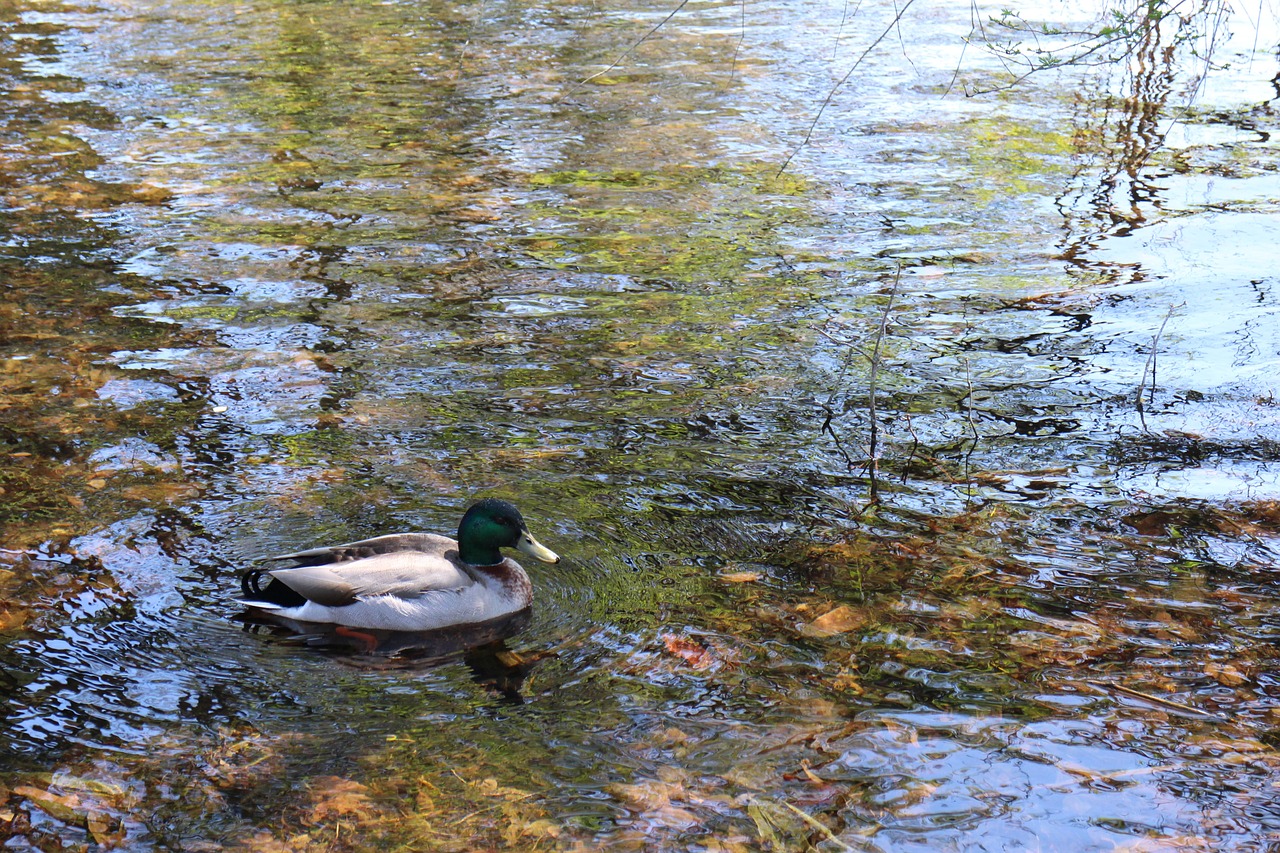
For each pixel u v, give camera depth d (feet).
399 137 51.21
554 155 49.21
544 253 39.83
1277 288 36.09
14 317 34.45
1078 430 28.55
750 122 53.01
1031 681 19.70
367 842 16.14
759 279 37.86
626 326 34.50
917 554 23.48
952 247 40.14
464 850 16.01
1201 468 26.63
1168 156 48.32
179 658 19.98
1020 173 46.80
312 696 19.19
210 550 23.08
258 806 16.78
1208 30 63.82
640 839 16.24
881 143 50.39
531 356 32.53
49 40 65.51
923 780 17.43
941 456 27.45
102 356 32.04
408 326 34.35
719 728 18.52
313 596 20.79
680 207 43.88
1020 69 59.57
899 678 19.75
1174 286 36.63
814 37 65.82
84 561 22.62
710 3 73.51
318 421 28.68
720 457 27.32
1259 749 18.08
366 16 71.00
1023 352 32.76
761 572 22.85
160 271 37.99
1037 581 22.56
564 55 63.00
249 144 50.24
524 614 21.62
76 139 50.47
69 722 18.35
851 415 29.43
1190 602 21.86
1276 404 29.37
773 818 16.63
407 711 18.88
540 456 27.20
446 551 21.94
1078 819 16.69
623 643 20.68
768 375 31.53
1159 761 17.84
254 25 69.00
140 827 16.37
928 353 32.83
